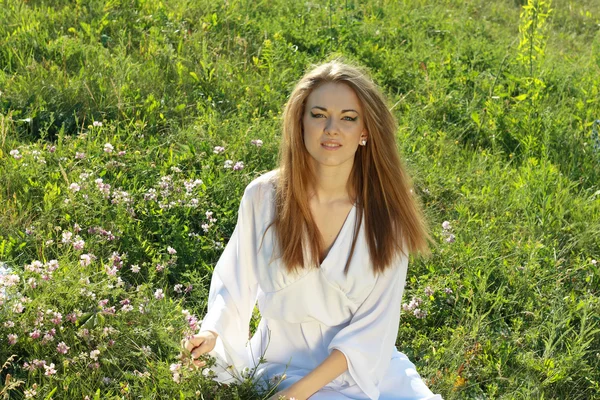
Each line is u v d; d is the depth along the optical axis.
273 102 6.55
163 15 7.62
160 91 6.38
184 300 4.31
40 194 4.78
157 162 5.38
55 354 3.54
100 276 4.11
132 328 3.76
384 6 9.96
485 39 9.49
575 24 12.97
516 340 4.36
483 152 6.65
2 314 3.58
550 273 5.03
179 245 4.59
